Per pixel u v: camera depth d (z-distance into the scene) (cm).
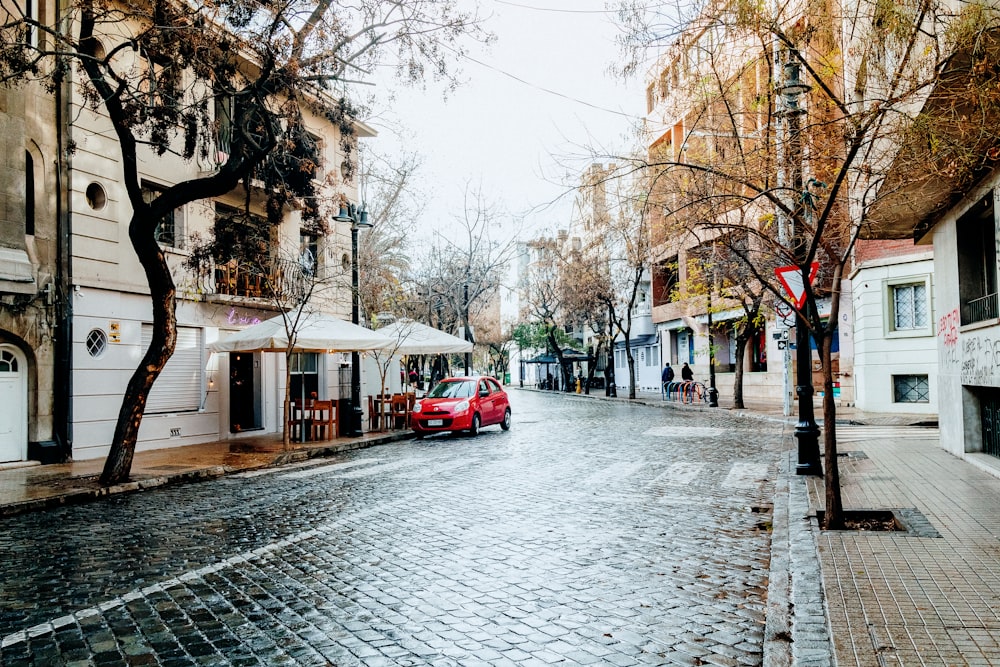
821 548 614
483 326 6769
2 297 1348
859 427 1816
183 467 1306
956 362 1156
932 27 723
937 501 804
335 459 1494
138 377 1179
